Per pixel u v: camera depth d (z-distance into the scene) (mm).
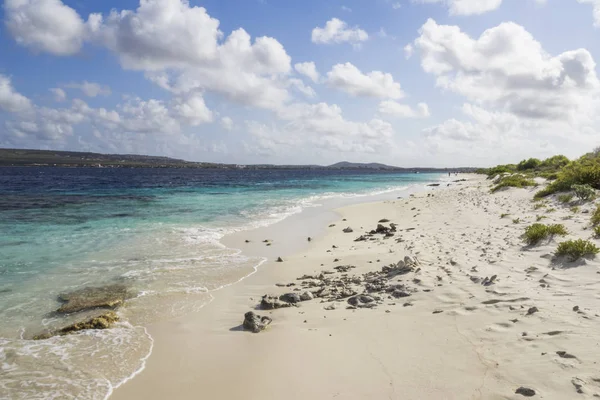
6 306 8445
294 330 6887
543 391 3986
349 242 15844
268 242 16000
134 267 11844
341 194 45094
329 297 8719
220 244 15492
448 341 5629
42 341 6734
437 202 29766
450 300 7320
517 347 5066
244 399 4777
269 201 34656
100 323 7449
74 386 5238
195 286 10062
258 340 6582
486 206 23297
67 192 43375
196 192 45562
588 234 11172
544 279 7684
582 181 22000
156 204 30906
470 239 13188
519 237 12312
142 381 5355
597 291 6598
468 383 4449
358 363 5367
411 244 13453
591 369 4195
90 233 17438
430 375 4777
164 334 7055
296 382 5055
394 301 7848
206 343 6594
